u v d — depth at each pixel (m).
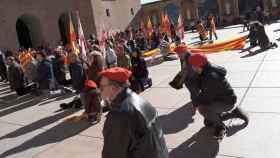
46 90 12.27
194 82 6.95
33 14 29.20
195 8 41.12
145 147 3.11
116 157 3.03
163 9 42.53
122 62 10.35
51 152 6.65
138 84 10.17
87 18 33.72
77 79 9.38
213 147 5.78
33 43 31.06
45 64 12.09
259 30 14.23
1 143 7.59
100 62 8.95
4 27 26.81
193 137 6.27
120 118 3.01
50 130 8.00
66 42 33.66
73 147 6.72
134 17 41.38
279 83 8.75
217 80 5.71
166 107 8.34
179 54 7.25
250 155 5.33
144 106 3.20
